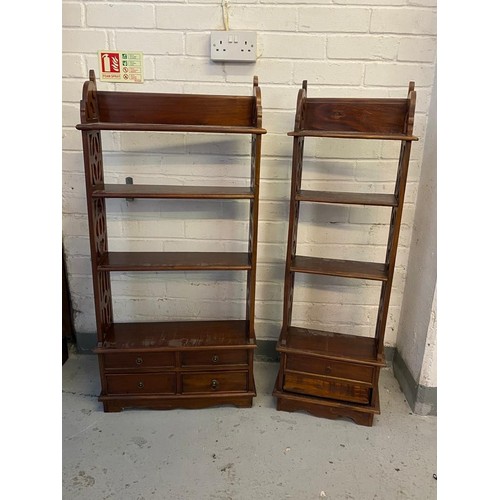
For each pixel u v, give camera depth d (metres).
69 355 2.09
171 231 1.90
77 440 1.59
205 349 1.68
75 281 2.00
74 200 1.86
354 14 1.61
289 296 1.78
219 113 1.52
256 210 1.56
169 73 1.69
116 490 1.38
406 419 1.74
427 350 1.67
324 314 2.03
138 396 1.72
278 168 1.80
